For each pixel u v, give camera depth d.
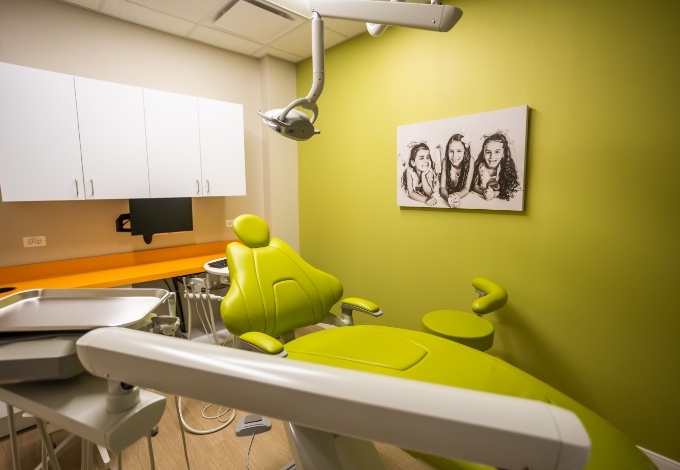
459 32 2.12
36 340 0.55
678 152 1.46
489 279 2.13
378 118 2.65
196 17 2.47
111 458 1.62
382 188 2.69
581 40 1.67
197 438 1.81
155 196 2.47
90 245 2.50
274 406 0.33
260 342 1.21
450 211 2.29
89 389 0.54
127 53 2.54
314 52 1.13
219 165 2.78
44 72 2.00
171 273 2.42
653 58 1.49
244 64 3.17
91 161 2.19
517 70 1.89
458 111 2.17
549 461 0.26
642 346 1.62
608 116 1.62
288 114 1.18
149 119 2.41
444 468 0.83
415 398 0.30
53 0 2.21
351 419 0.30
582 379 1.82
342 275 3.12
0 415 1.77
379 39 2.57
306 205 3.39
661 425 1.60
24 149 1.96
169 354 0.37
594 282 1.74
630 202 1.60
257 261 1.70
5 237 2.18
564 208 1.80
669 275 1.52
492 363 1.16
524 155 1.88
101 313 0.63
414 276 2.55
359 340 1.37
